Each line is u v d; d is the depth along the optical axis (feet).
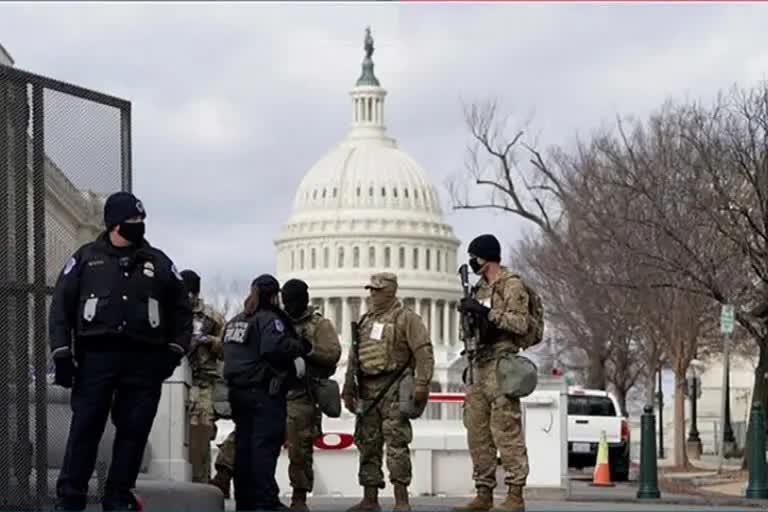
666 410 333.62
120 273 40.19
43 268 44.52
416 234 577.02
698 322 178.91
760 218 141.59
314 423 56.08
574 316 234.58
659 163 162.20
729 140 159.74
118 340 40.06
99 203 46.75
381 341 53.06
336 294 570.87
